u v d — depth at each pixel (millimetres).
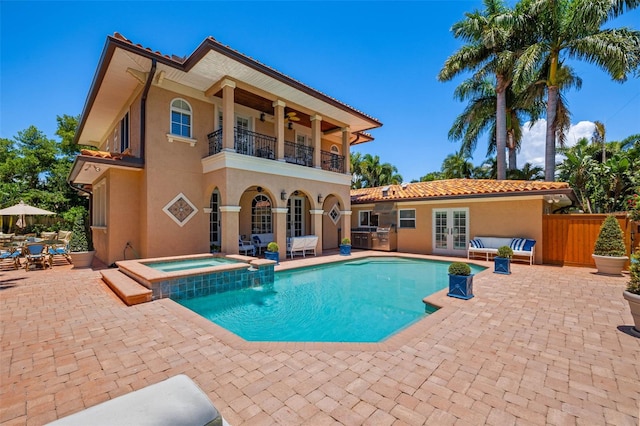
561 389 3266
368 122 16266
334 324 6070
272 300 7730
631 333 4863
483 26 18656
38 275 9359
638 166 20406
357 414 2818
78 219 11141
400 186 19047
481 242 13570
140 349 4191
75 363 3805
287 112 14594
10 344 4359
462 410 2893
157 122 10758
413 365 3773
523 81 16422
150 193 10492
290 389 3225
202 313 6719
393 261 13906
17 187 22594
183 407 1532
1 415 2820
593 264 11391
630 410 2914
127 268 8109
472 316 5699
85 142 18344
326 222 18109
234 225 11078
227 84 11000
